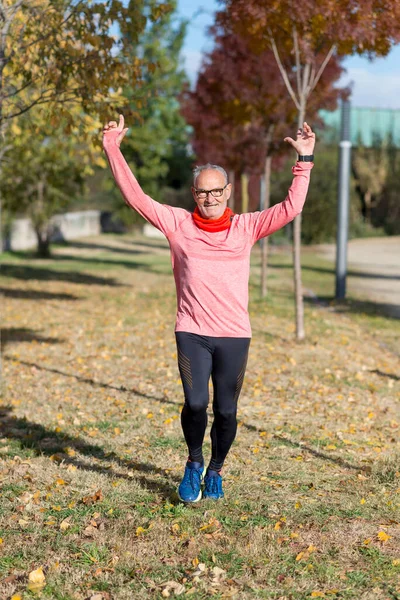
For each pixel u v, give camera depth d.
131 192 4.12
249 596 3.42
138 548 3.92
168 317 14.48
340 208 18.70
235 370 4.22
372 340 12.34
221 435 4.43
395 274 27.28
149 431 6.41
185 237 4.16
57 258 33.66
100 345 11.06
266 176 16.48
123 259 34.25
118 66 7.73
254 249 43.75
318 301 18.45
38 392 7.96
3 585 3.51
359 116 58.53
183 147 51.94
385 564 3.76
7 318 14.11
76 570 3.66
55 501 4.67
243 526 4.25
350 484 5.04
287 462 5.55
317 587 3.51
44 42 7.41
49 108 8.40
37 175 26.94
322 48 10.70
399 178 57.28
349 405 7.59
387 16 8.70
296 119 15.20
